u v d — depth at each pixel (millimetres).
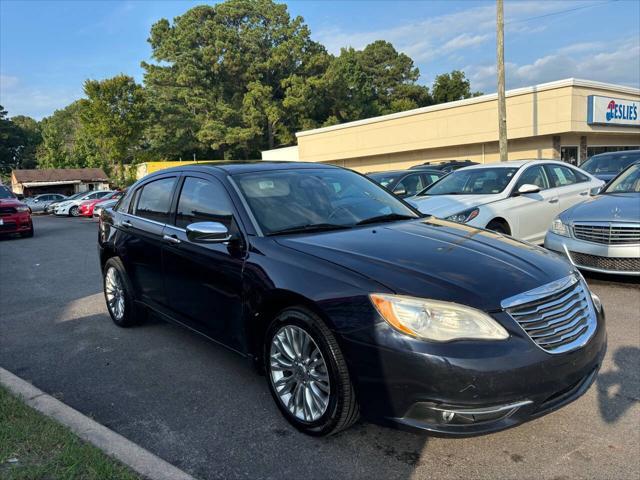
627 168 7531
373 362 2770
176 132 59656
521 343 2713
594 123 25766
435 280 2875
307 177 4410
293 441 3164
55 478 2555
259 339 3488
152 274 4695
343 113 65688
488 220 7051
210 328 3969
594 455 2949
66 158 69625
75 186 59062
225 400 3727
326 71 63719
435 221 4250
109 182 58438
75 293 7328
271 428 3324
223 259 3721
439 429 2662
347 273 3012
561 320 2932
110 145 47406
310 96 61875
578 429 3227
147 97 57562
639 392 3656
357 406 2951
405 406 2711
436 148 31922
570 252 6504
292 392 3283
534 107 25922
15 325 5785
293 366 3238
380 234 3650
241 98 66938
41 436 2951
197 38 64625
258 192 3990
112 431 3102
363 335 2803
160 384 4027
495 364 2617
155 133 58031
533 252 3498
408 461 2936
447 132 30172
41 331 5508
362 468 2879
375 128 34375
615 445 3039
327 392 3021
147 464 2711
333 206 4121
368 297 2842
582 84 24969
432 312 2699
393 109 72812
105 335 5266
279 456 3010
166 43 63906
